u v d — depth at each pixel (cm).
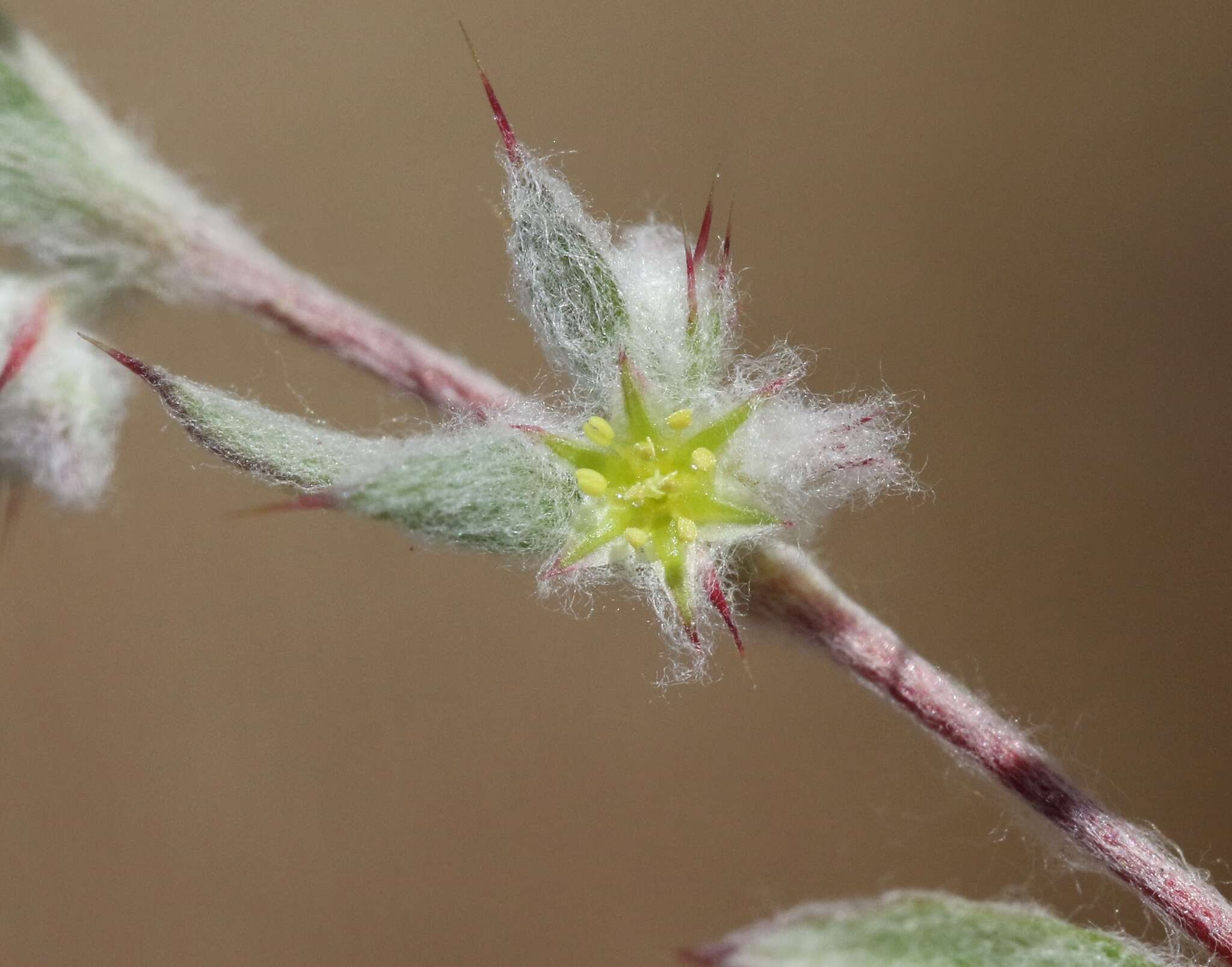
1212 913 6
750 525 6
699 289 6
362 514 6
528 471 6
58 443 6
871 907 6
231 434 6
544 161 6
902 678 6
